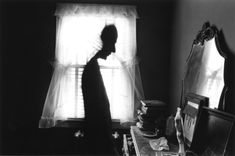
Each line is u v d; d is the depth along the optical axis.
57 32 3.13
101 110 1.85
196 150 1.57
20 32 3.24
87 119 1.88
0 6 3.22
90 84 1.86
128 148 2.23
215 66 1.63
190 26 2.28
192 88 1.98
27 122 3.25
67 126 3.19
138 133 2.32
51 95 3.13
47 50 3.23
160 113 2.35
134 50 3.14
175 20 2.85
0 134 3.25
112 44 1.98
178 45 2.69
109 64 3.15
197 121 1.64
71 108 3.19
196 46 1.99
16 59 3.25
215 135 1.41
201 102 1.69
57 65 3.12
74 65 3.15
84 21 3.15
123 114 3.13
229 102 1.49
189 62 2.11
